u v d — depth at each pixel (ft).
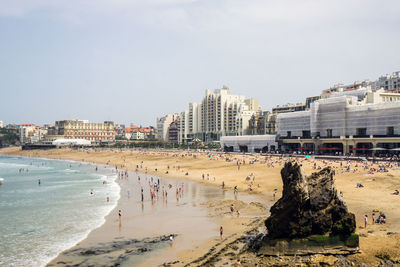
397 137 369.50
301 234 107.76
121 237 142.61
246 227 147.13
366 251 103.81
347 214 106.22
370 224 132.16
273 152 517.14
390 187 198.59
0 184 331.77
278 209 110.83
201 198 220.84
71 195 254.68
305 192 107.45
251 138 592.19
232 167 363.97
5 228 160.66
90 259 118.32
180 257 116.06
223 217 168.45
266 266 101.91
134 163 547.08
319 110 472.44
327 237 106.11
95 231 152.66
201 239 134.62
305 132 505.25
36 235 148.56
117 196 245.04
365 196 182.60
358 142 411.54
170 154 600.80
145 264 111.65
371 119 404.77
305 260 103.09
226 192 239.09
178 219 169.07
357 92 496.64
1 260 119.34
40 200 235.40
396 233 116.37
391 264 94.94
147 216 177.99
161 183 299.58
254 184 260.83
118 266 111.04
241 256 111.75
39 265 114.62
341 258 101.96
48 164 633.20
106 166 542.57
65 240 140.67
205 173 345.31
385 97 487.61
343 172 258.98
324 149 453.99
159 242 134.00
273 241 110.93
